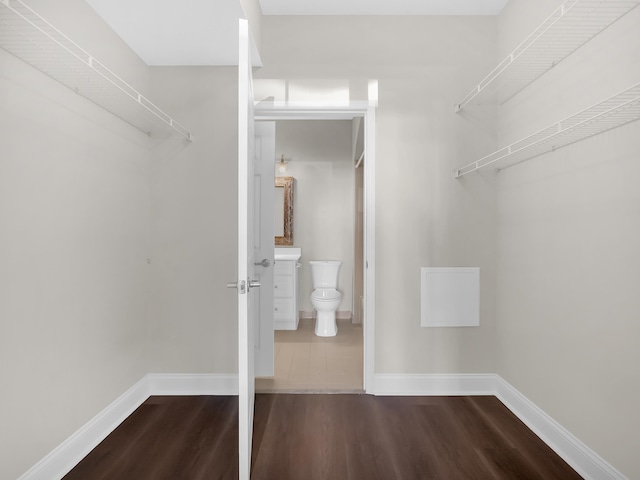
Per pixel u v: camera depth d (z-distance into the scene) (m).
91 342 2.10
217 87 2.79
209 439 2.16
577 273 1.92
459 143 2.80
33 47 1.52
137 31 2.32
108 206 2.27
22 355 1.62
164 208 2.79
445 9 2.74
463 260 2.81
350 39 2.80
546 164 2.19
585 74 1.84
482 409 2.55
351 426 2.30
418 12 2.78
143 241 2.71
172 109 2.79
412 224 2.80
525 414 2.37
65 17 1.87
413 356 2.80
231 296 2.79
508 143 2.63
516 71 2.18
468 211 2.80
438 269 2.80
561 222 2.04
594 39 1.78
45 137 1.75
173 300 2.79
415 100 2.79
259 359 3.06
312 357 3.58
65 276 1.89
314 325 4.82
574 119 1.90
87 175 2.06
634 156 1.56
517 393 2.48
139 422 2.36
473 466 1.90
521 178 2.47
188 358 2.80
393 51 2.79
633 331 1.57
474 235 2.81
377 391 2.79
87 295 2.07
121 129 2.41
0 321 1.51
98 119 2.16
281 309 4.59
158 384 2.79
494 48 2.80
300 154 5.10
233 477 1.81
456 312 2.80
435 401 2.67
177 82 2.78
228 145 2.80
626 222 1.60
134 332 2.59
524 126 2.42
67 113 1.90
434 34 2.79
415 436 2.19
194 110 2.79
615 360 1.67
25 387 1.64
